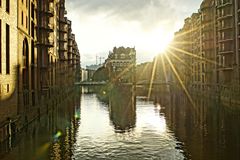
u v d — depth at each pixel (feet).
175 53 593.83
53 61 278.87
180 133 128.67
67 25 426.10
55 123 156.46
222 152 96.73
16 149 101.09
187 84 485.97
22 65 146.72
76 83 621.31
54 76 286.05
